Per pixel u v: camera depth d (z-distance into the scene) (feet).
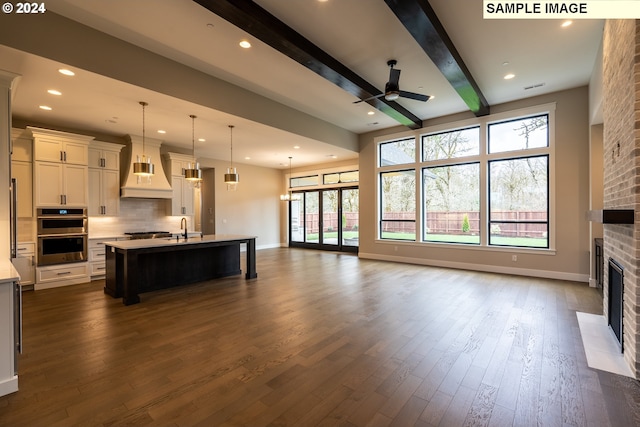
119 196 20.79
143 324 11.32
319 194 33.58
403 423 6.02
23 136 16.67
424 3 9.78
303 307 13.20
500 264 20.26
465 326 10.98
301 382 7.48
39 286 16.58
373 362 8.44
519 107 19.33
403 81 16.34
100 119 17.15
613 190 9.64
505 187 20.27
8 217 9.91
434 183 23.49
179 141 22.75
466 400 6.74
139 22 10.89
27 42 9.86
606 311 11.09
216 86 15.47
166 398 6.85
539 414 6.26
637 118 7.36
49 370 8.05
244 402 6.71
